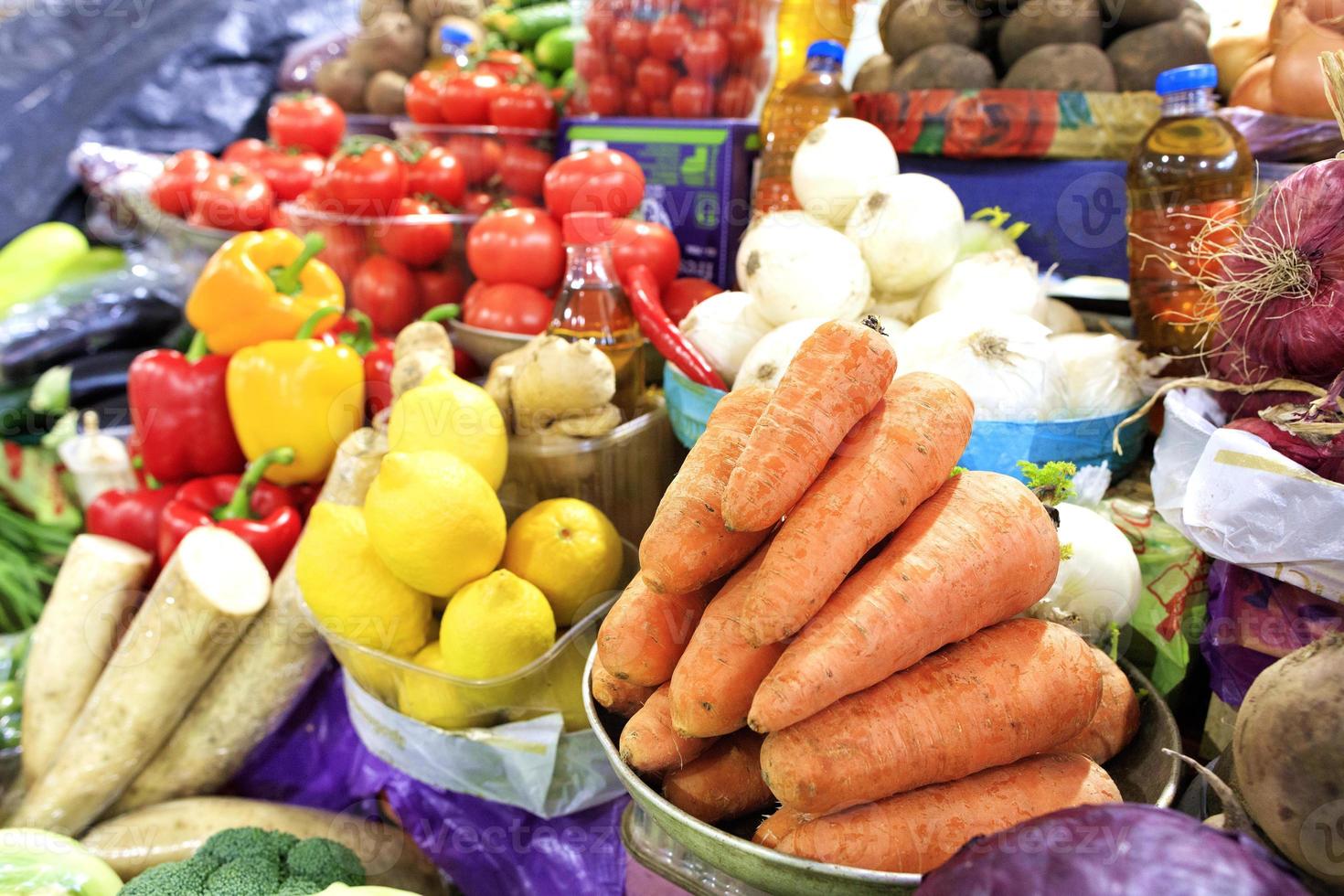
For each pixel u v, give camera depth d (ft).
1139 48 3.18
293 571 3.24
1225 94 3.41
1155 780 2.00
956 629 1.83
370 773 3.26
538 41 5.68
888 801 1.84
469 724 2.77
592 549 2.67
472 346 4.03
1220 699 2.44
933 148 3.34
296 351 3.66
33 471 4.26
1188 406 2.56
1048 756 1.95
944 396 1.94
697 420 2.84
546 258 3.93
